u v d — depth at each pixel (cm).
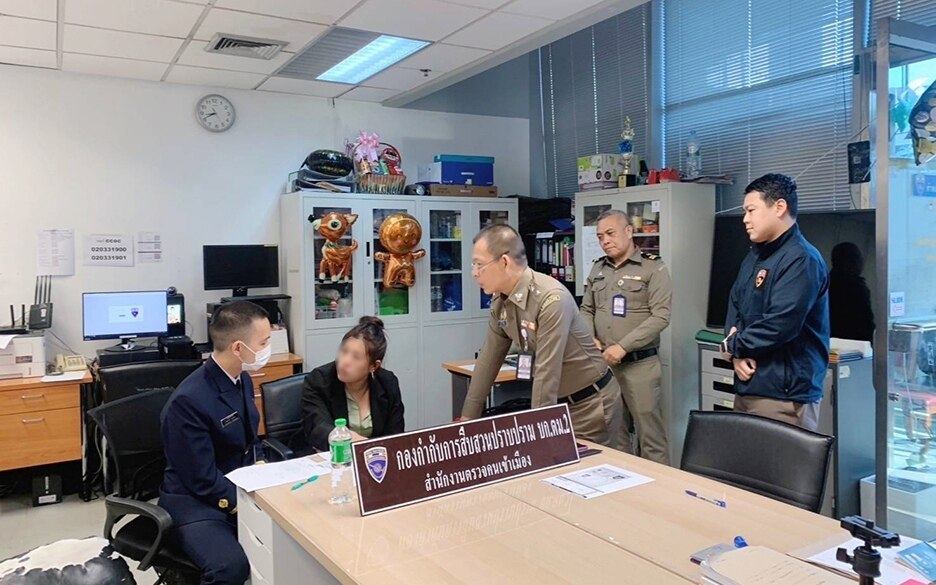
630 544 154
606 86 544
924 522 242
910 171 230
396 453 182
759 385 262
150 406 276
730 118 448
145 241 486
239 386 254
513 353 430
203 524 227
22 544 352
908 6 343
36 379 403
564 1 342
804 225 374
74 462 427
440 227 546
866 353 334
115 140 475
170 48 407
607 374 284
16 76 446
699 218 428
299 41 397
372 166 520
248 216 521
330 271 495
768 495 198
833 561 140
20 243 452
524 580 137
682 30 480
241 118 516
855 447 331
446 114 595
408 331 529
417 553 150
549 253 537
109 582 191
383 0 337
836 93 383
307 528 165
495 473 198
